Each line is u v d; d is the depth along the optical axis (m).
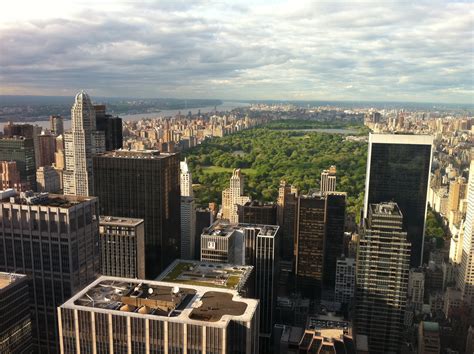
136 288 192.50
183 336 167.50
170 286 196.62
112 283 199.00
